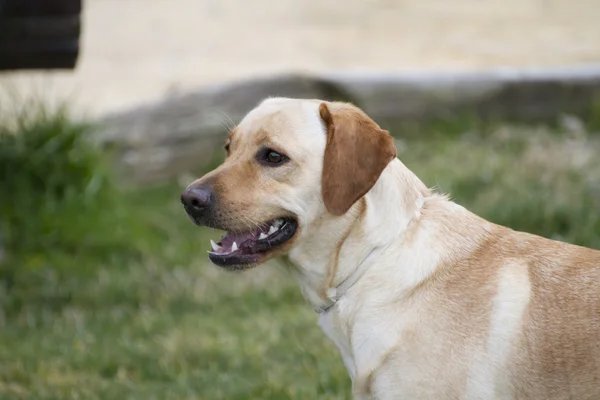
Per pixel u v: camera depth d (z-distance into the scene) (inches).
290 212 232.5
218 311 403.2
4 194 457.4
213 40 788.0
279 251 236.1
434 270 224.1
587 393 207.9
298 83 565.3
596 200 447.8
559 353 210.1
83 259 444.8
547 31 766.5
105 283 423.2
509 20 816.9
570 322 211.8
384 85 575.5
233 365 344.5
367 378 222.2
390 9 888.3
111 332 380.2
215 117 547.8
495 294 217.8
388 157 224.2
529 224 437.7
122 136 532.1
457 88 581.6
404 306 222.5
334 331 235.1
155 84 657.6
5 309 400.5
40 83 660.1
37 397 315.9
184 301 411.8
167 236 480.1
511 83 582.6
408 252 227.1
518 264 222.2
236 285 427.2
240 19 864.9
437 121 581.9
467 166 510.3
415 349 217.5
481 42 740.7
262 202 232.4
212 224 234.1
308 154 231.0
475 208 453.7
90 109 561.6
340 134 226.4
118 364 347.6
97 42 787.4
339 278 231.9
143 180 530.6
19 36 402.9
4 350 359.9
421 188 241.8
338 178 224.7
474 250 227.1
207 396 316.8
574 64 657.0
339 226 230.2
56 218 454.3
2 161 459.8
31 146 467.2
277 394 312.0
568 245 227.8
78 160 471.8
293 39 782.5
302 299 412.5
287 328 376.2
